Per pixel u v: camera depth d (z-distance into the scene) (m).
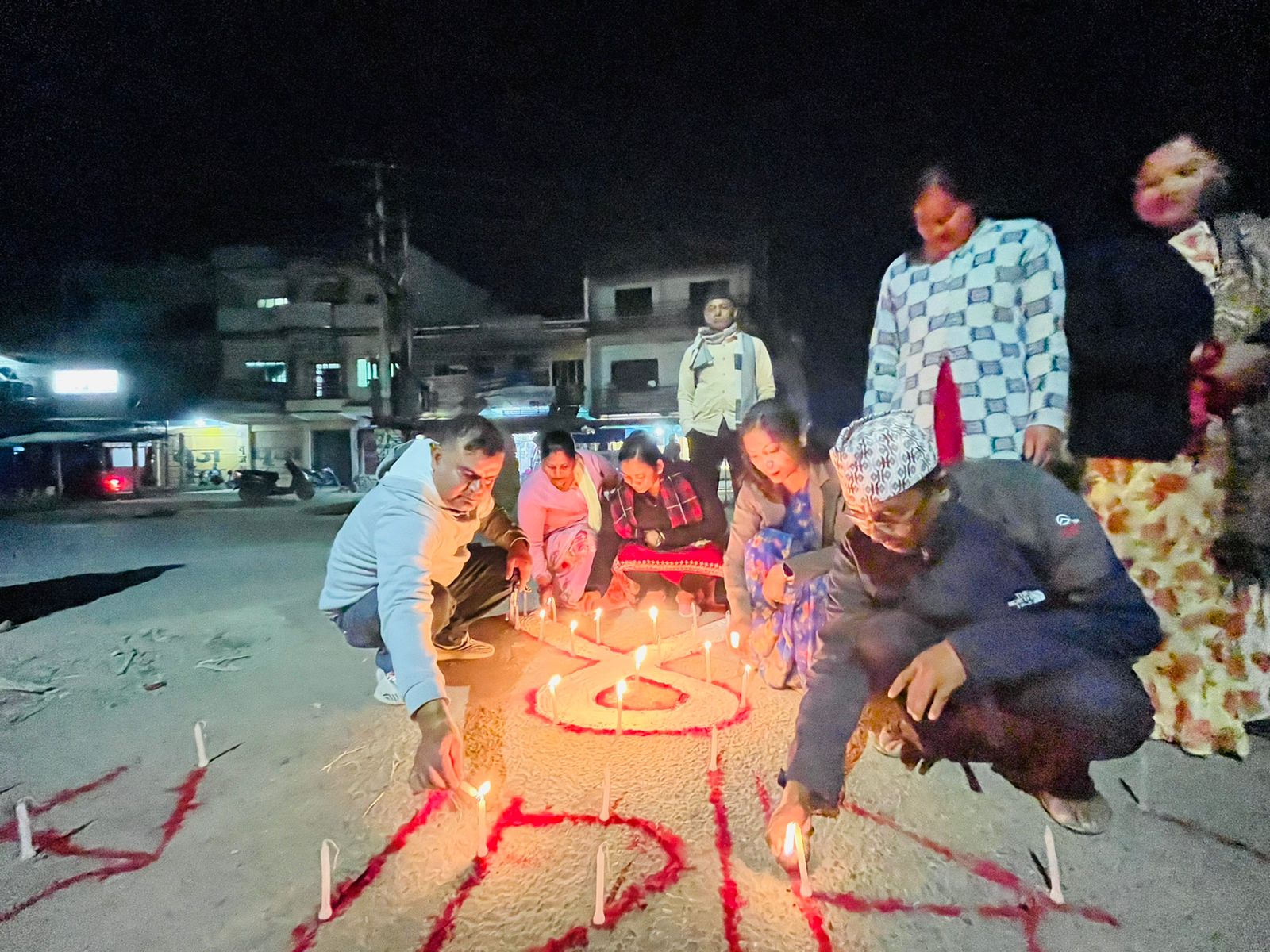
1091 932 1.91
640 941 1.88
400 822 2.45
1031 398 3.19
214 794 2.67
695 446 6.09
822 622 3.02
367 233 23.39
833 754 2.24
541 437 5.02
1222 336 2.70
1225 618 2.74
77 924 1.99
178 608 5.62
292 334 30.53
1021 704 2.33
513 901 2.04
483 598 3.96
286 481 30.22
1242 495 2.70
